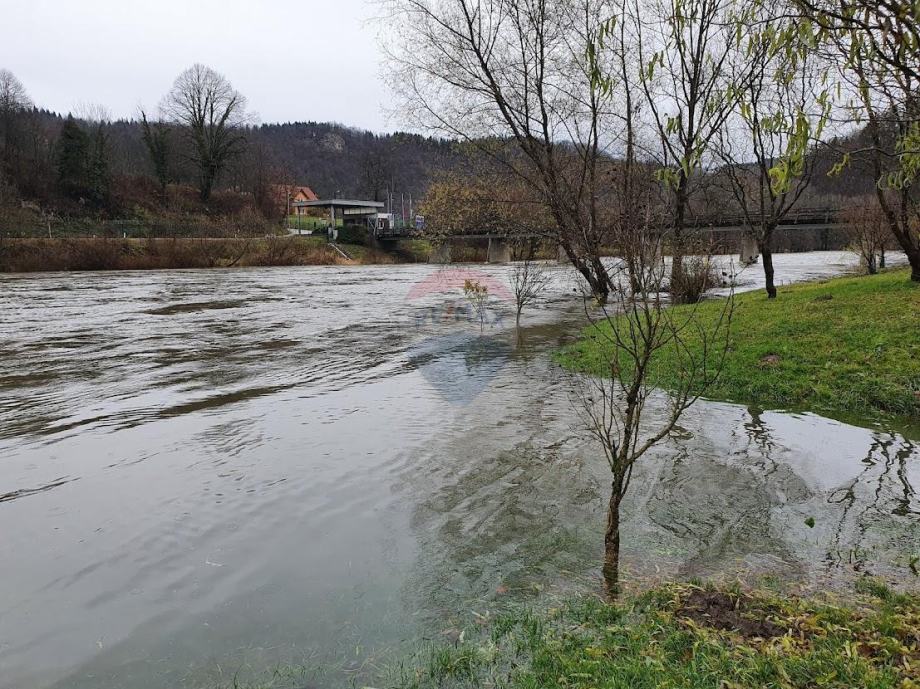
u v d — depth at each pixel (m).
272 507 6.00
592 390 10.41
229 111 85.19
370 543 5.26
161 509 5.98
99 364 13.16
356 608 4.29
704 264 18.25
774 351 10.99
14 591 4.58
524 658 3.65
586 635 3.83
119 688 3.54
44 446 7.85
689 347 11.84
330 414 9.21
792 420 8.53
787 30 4.00
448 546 5.18
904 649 3.38
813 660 3.29
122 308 23.91
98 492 6.40
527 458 7.23
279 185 103.94
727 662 3.33
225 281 38.97
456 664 3.60
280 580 4.69
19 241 50.03
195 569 4.88
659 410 9.13
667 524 5.52
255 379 11.66
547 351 14.22
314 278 41.88
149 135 86.19
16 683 3.60
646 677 3.25
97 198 77.19
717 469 6.80
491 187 21.61
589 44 5.41
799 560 4.83
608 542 4.77
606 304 22.94
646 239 5.06
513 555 5.01
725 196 23.64
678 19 6.50
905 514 5.66
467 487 6.43
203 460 7.31
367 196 110.75
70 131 77.06
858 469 6.77
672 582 4.50
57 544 5.30
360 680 3.52
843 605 4.09
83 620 4.21
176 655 3.82
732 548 5.05
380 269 53.28
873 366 9.81
